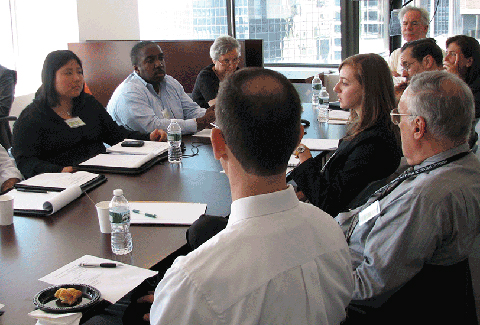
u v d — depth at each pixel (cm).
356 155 207
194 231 158
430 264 142
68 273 143
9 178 247
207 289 78
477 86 353
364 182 204
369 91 206
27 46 564
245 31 687
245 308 78
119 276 141
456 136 141
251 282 79
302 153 228
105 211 170
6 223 180
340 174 208
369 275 145
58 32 567
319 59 658
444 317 142
